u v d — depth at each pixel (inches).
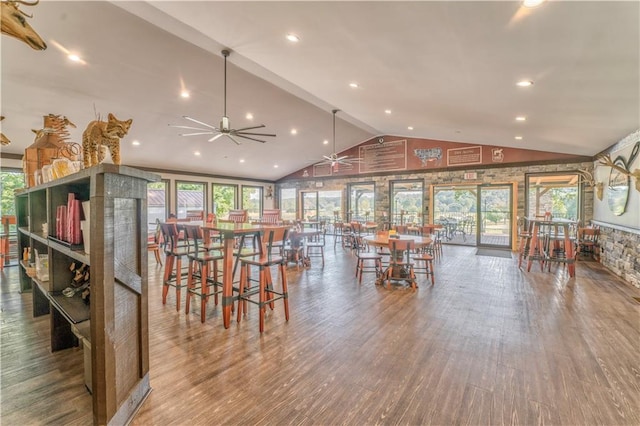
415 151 362.3
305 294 161.6
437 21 86.5
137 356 73.2
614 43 83.2
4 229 227.6
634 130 179.9
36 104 185.8
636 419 68.2
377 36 102.6
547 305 142.8
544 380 83.3
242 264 126.1
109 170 59.1
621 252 196.7
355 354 97.7
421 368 89.6
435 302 148.1
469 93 150.1
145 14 118.5
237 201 442.6
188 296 132.8
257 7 97.7
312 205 455.2
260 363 92.1
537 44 90.6
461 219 349.1
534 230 215.2
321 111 266.5
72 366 89.7
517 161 307.1
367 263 250.4
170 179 366.0
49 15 119.2
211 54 159.8
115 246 63.4
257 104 234.1
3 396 75.8
